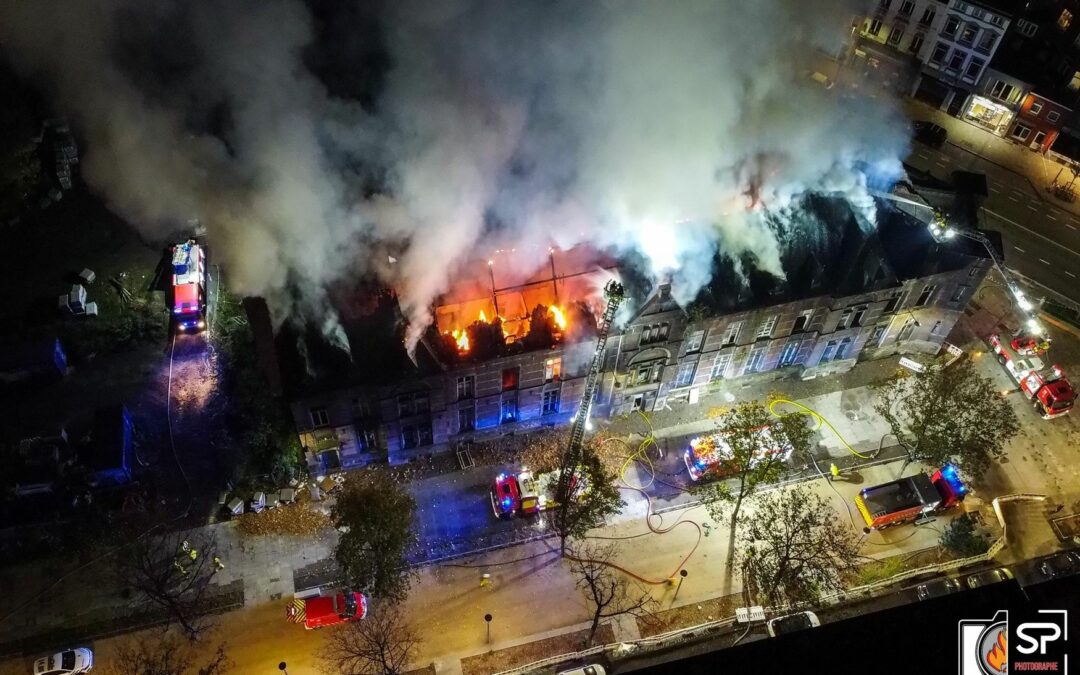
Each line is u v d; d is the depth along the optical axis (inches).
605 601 2566.4
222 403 2970.0
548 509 2753.4
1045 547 2755.9
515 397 2812.5
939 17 3993.6
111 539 2647.6
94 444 2714.1
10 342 3085.6
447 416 2773.1
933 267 2866.6
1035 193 3929.6
